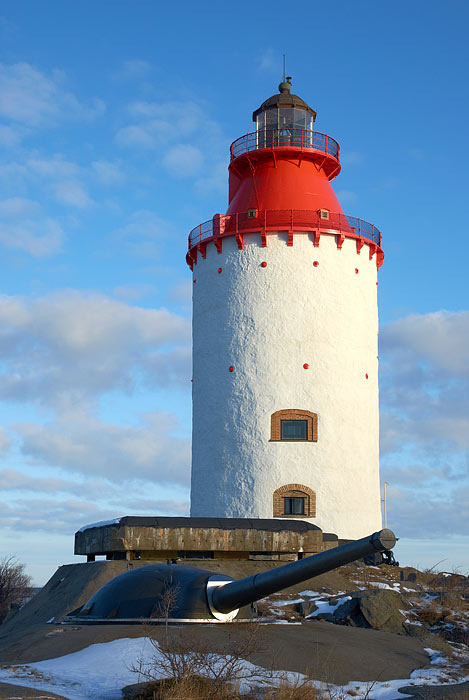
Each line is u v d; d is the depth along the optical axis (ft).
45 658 65.00
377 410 142.82
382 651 72.84
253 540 107.04
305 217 137.80
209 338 140.05
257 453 131.64
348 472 132.98
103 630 70.59
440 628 87.97
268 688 57.26
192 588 74.02
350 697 58.95
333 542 120.98
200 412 139.44
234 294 138.10
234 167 148.15
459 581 112.98
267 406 132.87
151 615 72.69
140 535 102.68
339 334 136.56
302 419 132.36
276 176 142.20
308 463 130.82
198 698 54.24
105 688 55.88
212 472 134.92
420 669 69.21
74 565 109.91
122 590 76.38
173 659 57.88
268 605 90.74
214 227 141.59
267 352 134.62
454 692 61.36
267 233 137.39
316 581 103.81
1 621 140.67
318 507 129.80
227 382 136.05
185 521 105.60
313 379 133.80
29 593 187.52
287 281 136.05
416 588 106.73
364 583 106.73
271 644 68.39
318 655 67.62
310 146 146.00
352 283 139.64
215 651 64.03
